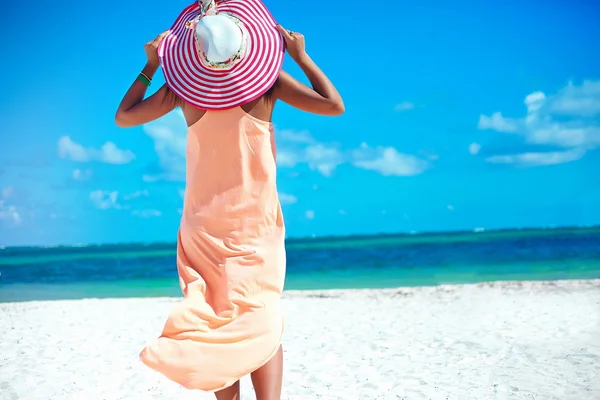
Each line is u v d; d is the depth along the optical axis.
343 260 34.66
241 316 2.77
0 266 36.72
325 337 8.22
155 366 2.70
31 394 5.39
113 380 5.91
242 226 2.86
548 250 34.59
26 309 12.20
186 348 2.70
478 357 6.62
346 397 5.05
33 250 72.31
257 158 2.87
